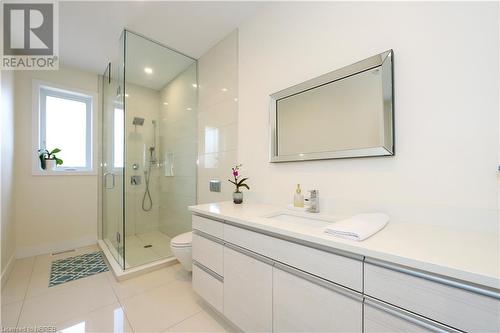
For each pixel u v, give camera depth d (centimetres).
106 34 216
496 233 86
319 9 145
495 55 87
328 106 138
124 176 230
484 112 89
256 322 112
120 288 181
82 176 291
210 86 243
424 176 103
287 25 165
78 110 298
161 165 306
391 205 112
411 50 107
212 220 144
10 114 217
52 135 279
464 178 93
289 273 98
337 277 82
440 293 60
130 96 259
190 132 268
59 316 146
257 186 185
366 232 84
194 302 163
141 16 191
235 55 210
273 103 170
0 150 180
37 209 258
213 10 186
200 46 240
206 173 245
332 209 136
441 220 98
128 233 259
